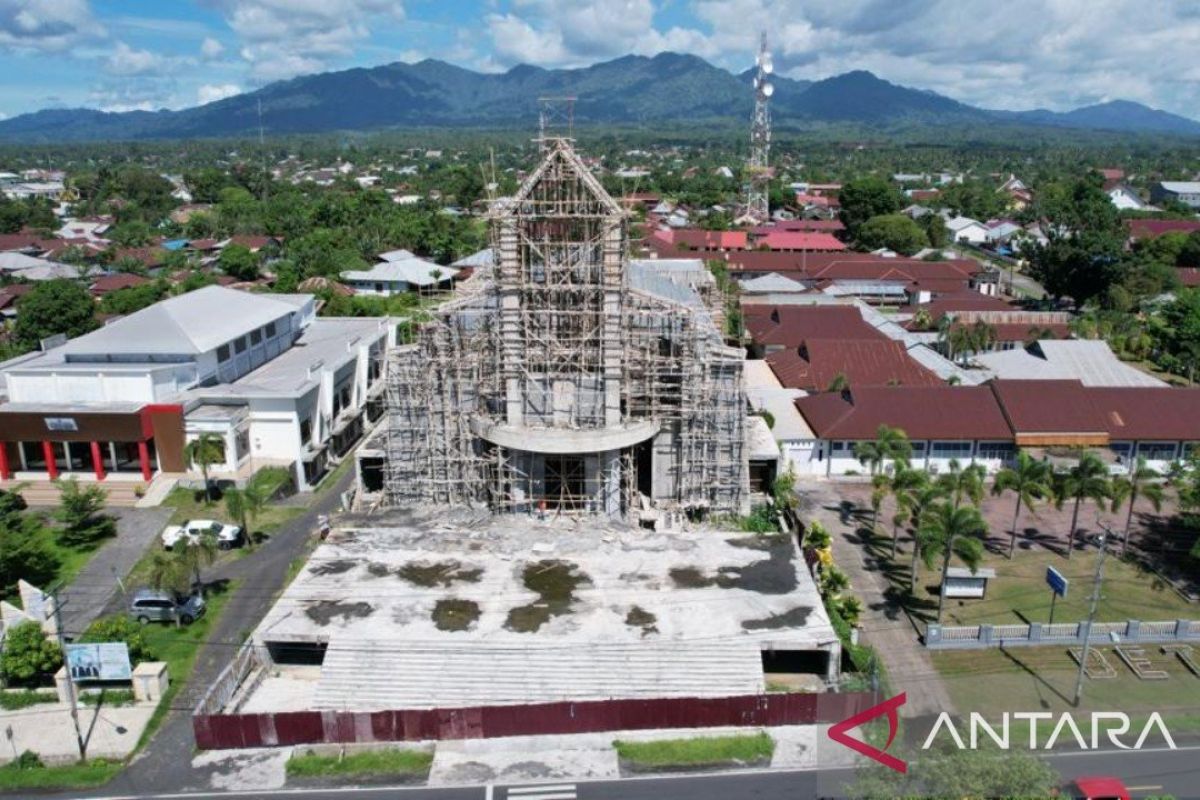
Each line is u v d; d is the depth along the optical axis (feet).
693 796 154.10
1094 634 200.13
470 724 168.66
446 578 207.31
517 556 217.36
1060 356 364.79
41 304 419.95
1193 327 419.13
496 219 226.99
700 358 244.63
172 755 165.68
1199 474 245.04
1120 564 236.84
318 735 168.04
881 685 184.24
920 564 235.20
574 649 182.29
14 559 219.41
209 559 208.03
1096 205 592.60
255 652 190.70
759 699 170.50
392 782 158.61
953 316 454.81
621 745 167.32
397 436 255.50
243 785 157.99
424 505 254.68
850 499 277.64
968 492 223.92
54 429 279.69
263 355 349.41
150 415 281.54
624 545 222.69
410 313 480.64
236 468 287.89
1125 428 291.99
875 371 350.02
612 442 233.96
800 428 297.12
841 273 563.07
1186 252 603.67
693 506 251.60
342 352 350.43
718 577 207.21
